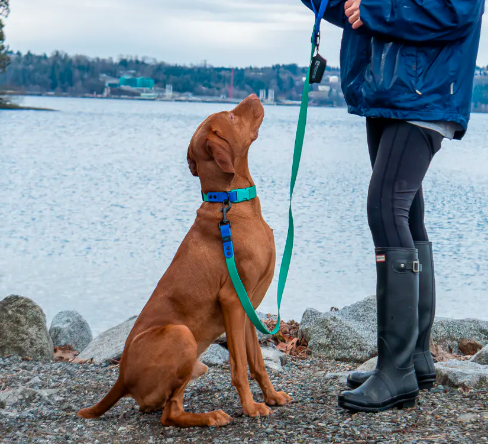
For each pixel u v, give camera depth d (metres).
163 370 3.00
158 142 50.00
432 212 15.73
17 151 38.03
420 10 2.77
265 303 7.63
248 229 3.11
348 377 3.38
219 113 3.23
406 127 2.97
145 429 3.02
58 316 6.02
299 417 2.98
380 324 3.02
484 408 2.92
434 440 2.53
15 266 9.73
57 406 3.49
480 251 11.06
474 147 46.06
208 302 3.14
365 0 2.84
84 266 9.76
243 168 3.22
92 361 4.79
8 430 3.06
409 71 2.90
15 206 16.84
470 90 2.99
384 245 3.02
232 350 3.06
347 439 2.63
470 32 2.93
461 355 5.00
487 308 7.45
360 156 37.66
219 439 2.78
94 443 2.85
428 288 3.29
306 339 5.25
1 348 4.88
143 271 9.48
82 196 19.22
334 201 17.95
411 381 3.00
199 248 3.16
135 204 17.53
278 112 160.00
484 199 18.23
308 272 9.37
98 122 84.19
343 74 3.17
